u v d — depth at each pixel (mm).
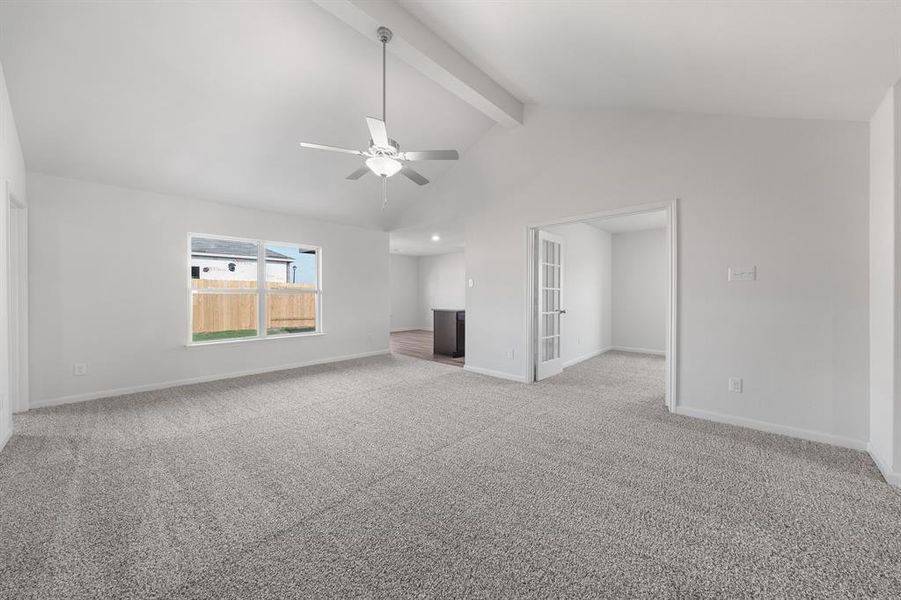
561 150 4043
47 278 3568
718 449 2564
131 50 2725
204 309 4914
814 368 2686
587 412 3381
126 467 2318
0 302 2576
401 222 6195
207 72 3014
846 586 1379
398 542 1628
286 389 4211
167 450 2572
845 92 2195
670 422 3102
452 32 2822
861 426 2531
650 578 1421
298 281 9562
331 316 5875
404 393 4035
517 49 2777
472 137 4691
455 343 6316
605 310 6980
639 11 1882
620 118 3611
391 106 3857
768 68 2115
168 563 1498
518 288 4551
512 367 4664
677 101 3004
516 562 1505
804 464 2330
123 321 3994
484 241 4902
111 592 1354
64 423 3100
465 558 1527
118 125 3309
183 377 4410
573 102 3719
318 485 2111
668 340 3369
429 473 2250
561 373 5062
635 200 3516
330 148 2701
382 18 2555
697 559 1521
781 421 2824
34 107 2971
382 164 2814
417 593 1351
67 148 3393
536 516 1815
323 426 3043
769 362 2861
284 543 1621
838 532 1685
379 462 2396
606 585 1387
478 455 2496
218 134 3658
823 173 2635
